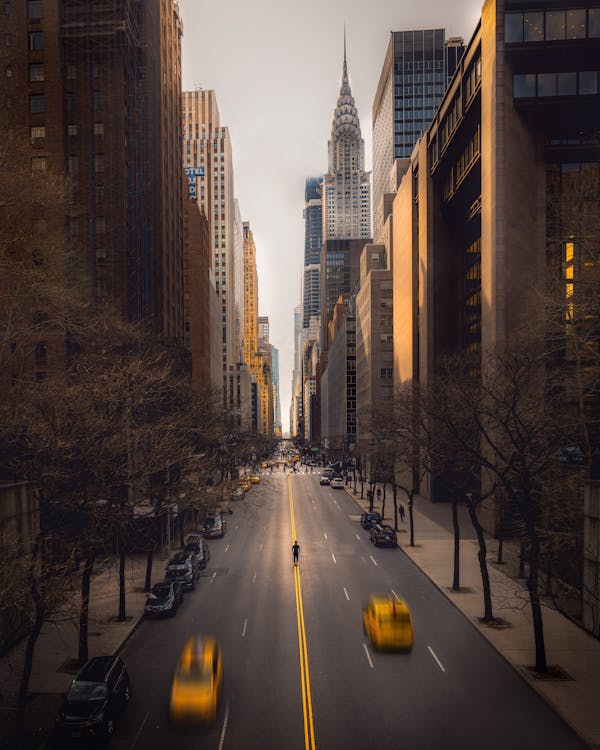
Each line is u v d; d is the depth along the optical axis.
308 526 51.31
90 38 58.44
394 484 48.62
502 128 44.25
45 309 24.95
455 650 21.23
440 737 15.04
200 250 96.38
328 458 154.38
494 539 42.91
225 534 47.38
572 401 31.47
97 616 25.33
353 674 19.05
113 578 32.31
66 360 43.84
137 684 18.52
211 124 183.62
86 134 57.47
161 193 68.12
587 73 44.62
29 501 23.28
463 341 62.88
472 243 60.38
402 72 173.38
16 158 24.34
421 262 69.00
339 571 34.09
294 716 16.17
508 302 43.56
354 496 74.06
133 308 59.72
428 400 35.31
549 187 45.88
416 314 71.94
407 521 52.44
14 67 55.75
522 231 44.75
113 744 14.75
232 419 74.38
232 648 21.53
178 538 44.00
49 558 19.23
